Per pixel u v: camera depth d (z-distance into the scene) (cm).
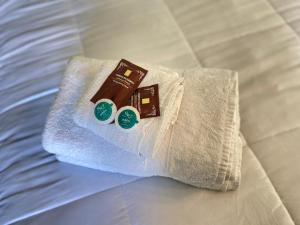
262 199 48
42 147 58
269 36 68
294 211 47
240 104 59
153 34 72
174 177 49
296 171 50
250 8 74
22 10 84
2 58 75
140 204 49
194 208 48
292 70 62
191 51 69
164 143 48
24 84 69
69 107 54
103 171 53
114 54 70
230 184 48
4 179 55
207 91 54
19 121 63
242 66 64
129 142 46
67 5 83
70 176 54
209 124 50
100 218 49
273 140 54
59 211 50
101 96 49
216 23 72
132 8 79
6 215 51
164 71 54
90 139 50
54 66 71
